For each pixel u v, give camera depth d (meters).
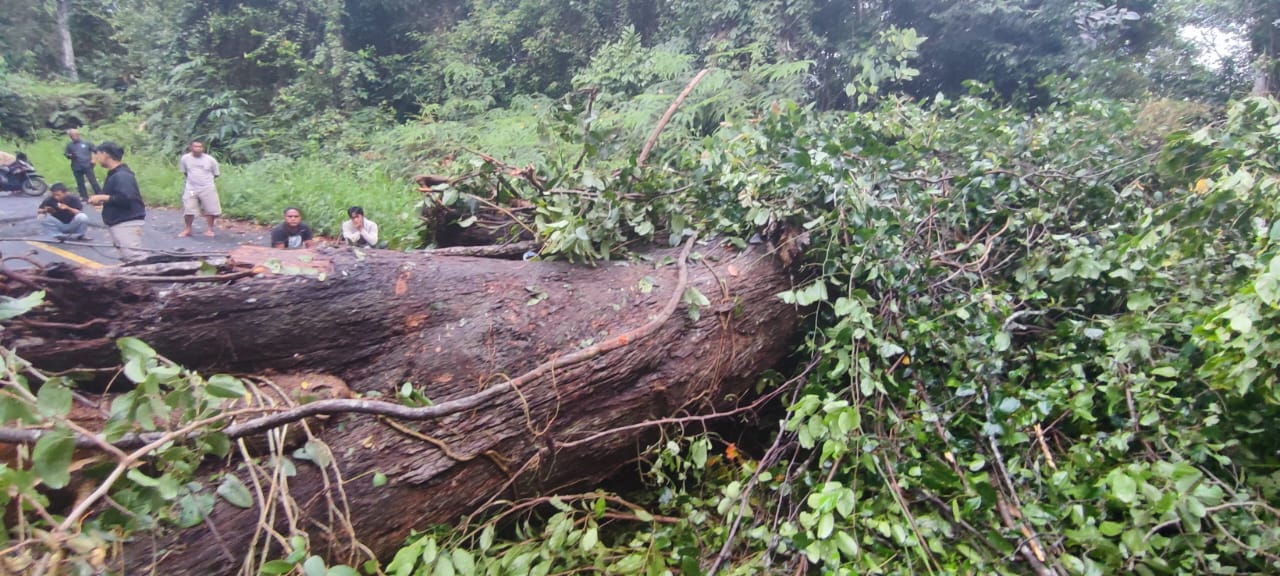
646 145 3.57
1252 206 2.71
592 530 2.14
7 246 4.86
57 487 1.49
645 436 2.71
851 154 3.33
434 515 2.25
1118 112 4.53
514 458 2.38
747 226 3.30
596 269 2.95
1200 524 1.96
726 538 2.33
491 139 9.26
